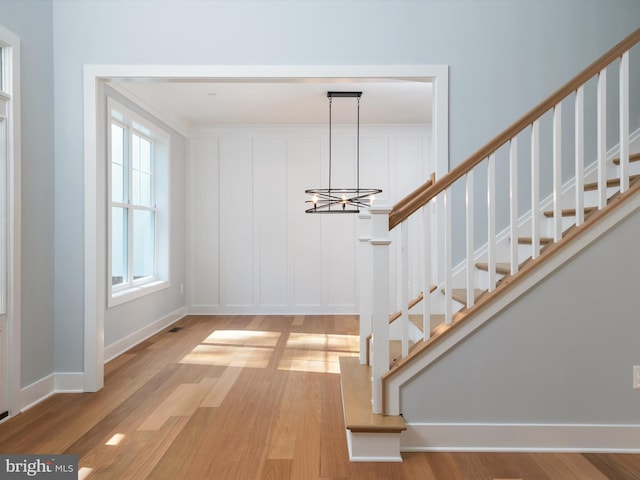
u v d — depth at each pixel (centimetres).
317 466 265
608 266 282
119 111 534
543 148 393
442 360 285
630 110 394
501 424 285
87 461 271
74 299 399
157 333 643
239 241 793
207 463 269
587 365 284
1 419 332
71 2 394
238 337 618
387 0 392
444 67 390
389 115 722
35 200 372
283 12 393
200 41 393
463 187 396
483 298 285
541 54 392
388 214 285
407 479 251
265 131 788
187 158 787
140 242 648
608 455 279
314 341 594
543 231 392
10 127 338
